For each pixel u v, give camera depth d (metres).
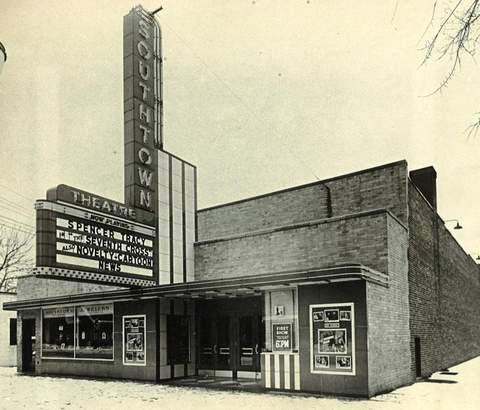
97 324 14.95
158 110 14.49
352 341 10.18
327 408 9.12
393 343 11.35
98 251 11.94
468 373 13.98
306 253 13.59
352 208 14.28
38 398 11.13
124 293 13.92
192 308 14.38
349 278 10.22
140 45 14.19
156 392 11.48
